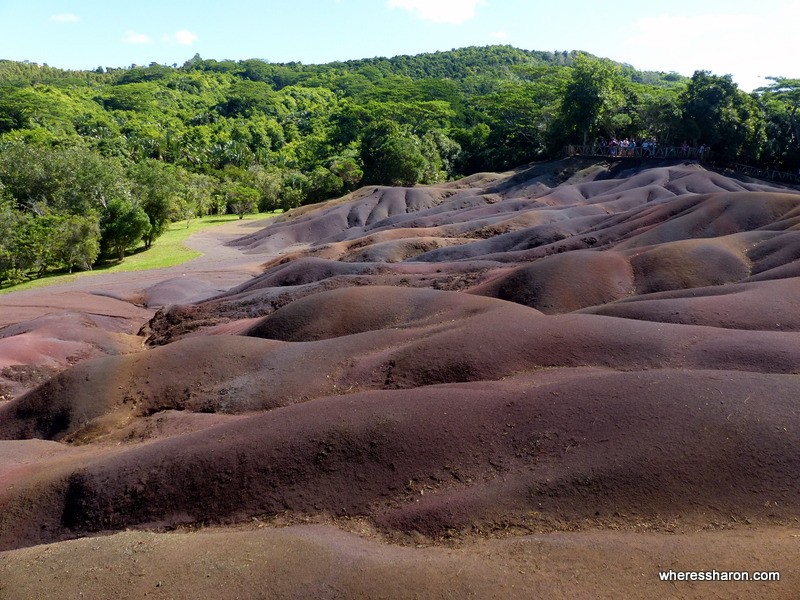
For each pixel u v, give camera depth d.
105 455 13.12
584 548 8.28
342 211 64.75
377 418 11.77
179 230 69.75
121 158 88.38
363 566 8.46
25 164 57.66
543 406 11.36
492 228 45.81
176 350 18.59
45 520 11.66
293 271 36.22
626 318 18.06
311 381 16.42
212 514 10.98
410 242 42.88
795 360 13.41
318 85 184.62
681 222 31.86
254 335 22.36
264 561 8.78
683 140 64.31
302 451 11.42
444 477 10.53
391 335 18.08
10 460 14.42
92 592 8.66
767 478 9.16
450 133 94.56
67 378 17.73
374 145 82.94
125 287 41.16
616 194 53.22
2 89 112.81
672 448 9.77
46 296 37.94
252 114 135.00
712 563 7.64
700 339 15.10
